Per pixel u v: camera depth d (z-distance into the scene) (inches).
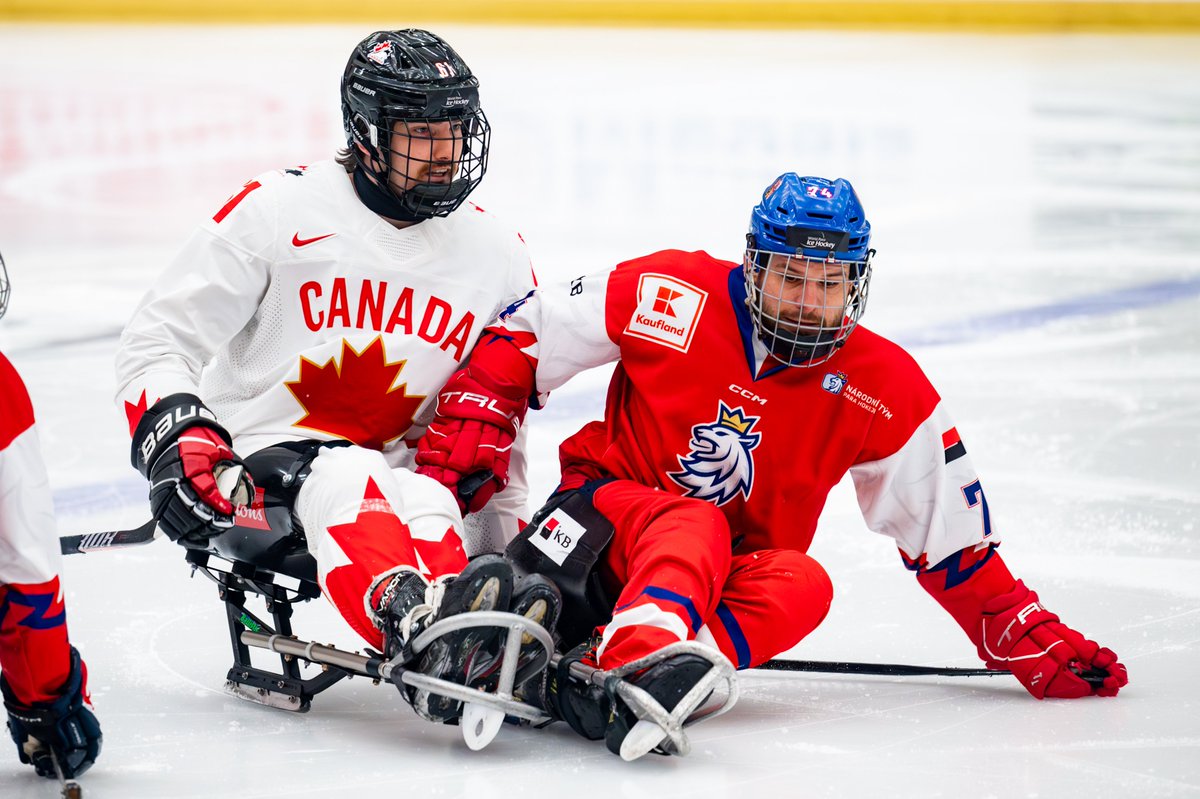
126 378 301.7
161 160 1116.5
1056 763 273.7
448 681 263.1
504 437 317.4
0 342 651.5
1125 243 908.0
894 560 415.8
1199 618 362.9
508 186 1065.5
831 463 305.3
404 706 308.3
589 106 1387.8
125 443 517.3
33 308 713.6
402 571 271.1
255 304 320.5
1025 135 1274.6
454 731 291.6
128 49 1667.1
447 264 327.6
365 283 321.1
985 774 268.1
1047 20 1894.7
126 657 333.7
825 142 1242.6
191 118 1285.7
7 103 1349.7
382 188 319.0
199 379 315.6
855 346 303.6
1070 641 312.7
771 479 305.3
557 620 288.4
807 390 301.1
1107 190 1070.4
